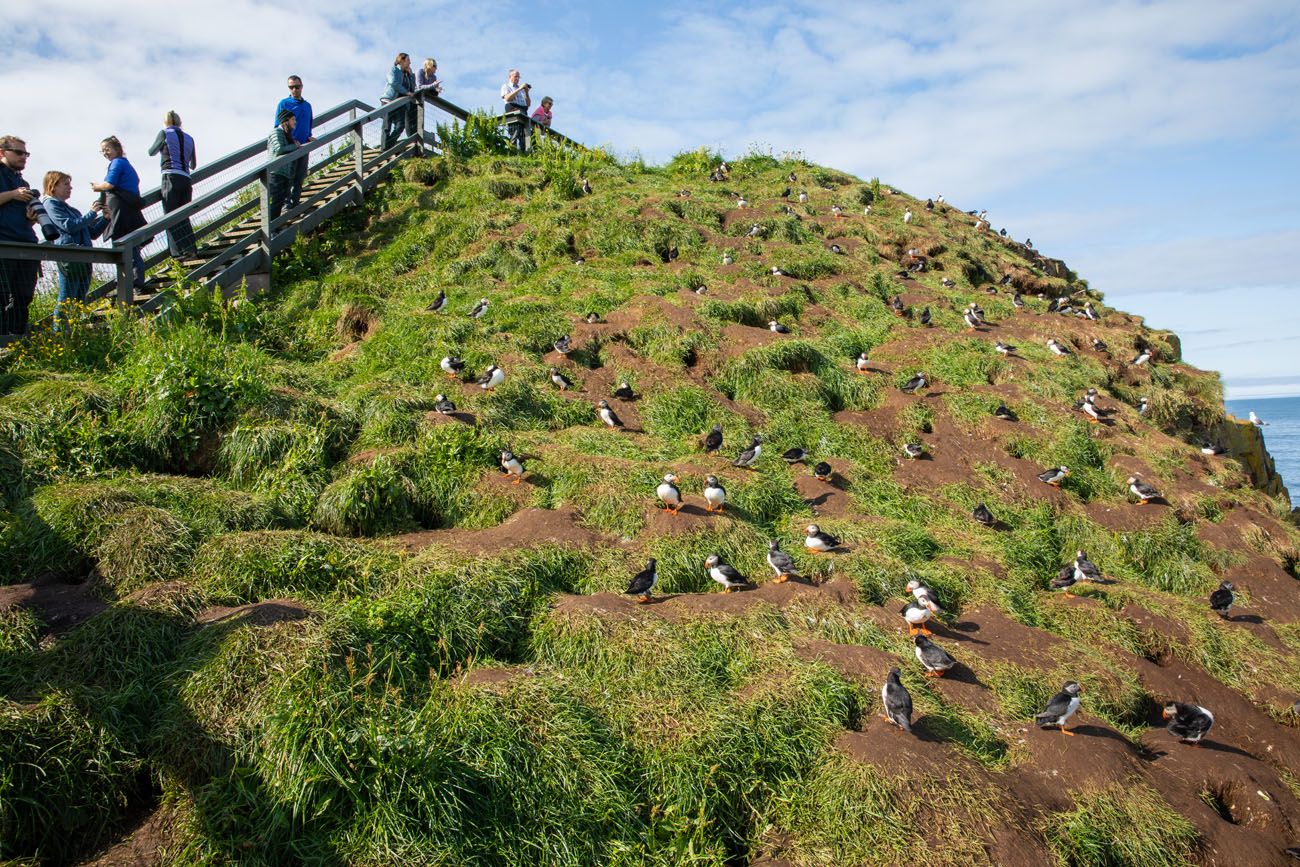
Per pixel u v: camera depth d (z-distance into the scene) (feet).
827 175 90.22
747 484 37.50
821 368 49.80
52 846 19.19
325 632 23.68
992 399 49.24
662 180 82.02
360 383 41.93
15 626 23.38
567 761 21.93
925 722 25.23
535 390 44.01
